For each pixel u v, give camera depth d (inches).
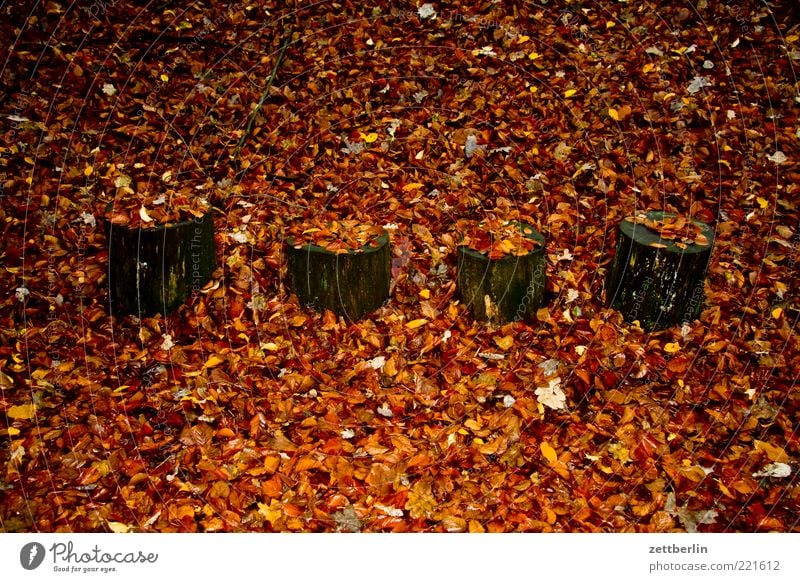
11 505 102.6
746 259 150.9
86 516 102.3
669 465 108.0
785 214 161.3
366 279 136.8
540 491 105.9
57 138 183.3
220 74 211.0
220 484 106.3
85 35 215.9
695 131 183.0
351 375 126.5
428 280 149.6
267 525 102.9
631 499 105.0
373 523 102.8
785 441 112.8
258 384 124.8
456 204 169.5
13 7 214.2
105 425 114.6
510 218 162.2
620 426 115.4
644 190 168.4
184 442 113.1
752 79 198.1
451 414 118.7
